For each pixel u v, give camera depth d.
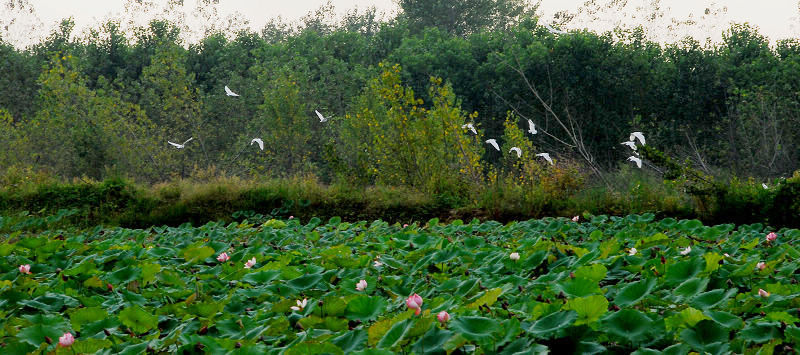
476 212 12.70
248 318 4.07
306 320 3.85
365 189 14.38
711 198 11.26
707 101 28.00
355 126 20.05
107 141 21.77
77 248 7.23
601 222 9.16
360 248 7.26
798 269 5.17
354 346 3.36
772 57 27.22
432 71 32.34
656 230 8.32
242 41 38.81
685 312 3.32
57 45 39.53
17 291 4.84
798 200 10.36
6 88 34.00
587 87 28.17
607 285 4.95
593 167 17.44
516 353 3.09
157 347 3.53
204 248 6.39
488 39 35.16
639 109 28.41
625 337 3.20
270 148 24.98
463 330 3.21
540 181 12.96
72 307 4.71
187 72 36.50
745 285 4.53
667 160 11.42
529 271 5.50
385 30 39.25
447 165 14.51
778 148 20.56
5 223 12.56
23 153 22.16
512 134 15.27
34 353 3.48
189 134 25.81
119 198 14.23
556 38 31.08
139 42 37.50
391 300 4.79
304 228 9.98
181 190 14.48
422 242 6.90
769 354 3.02
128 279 5.30
